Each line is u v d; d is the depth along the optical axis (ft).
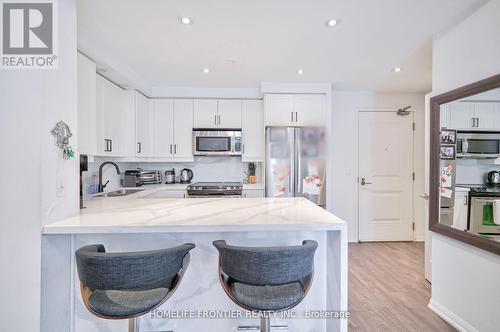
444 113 6.08
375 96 12.14
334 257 4.62
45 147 4.12
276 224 4.18
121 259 3.16
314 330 5.15
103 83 8.27
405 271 8.80
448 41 5.96
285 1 5.14
